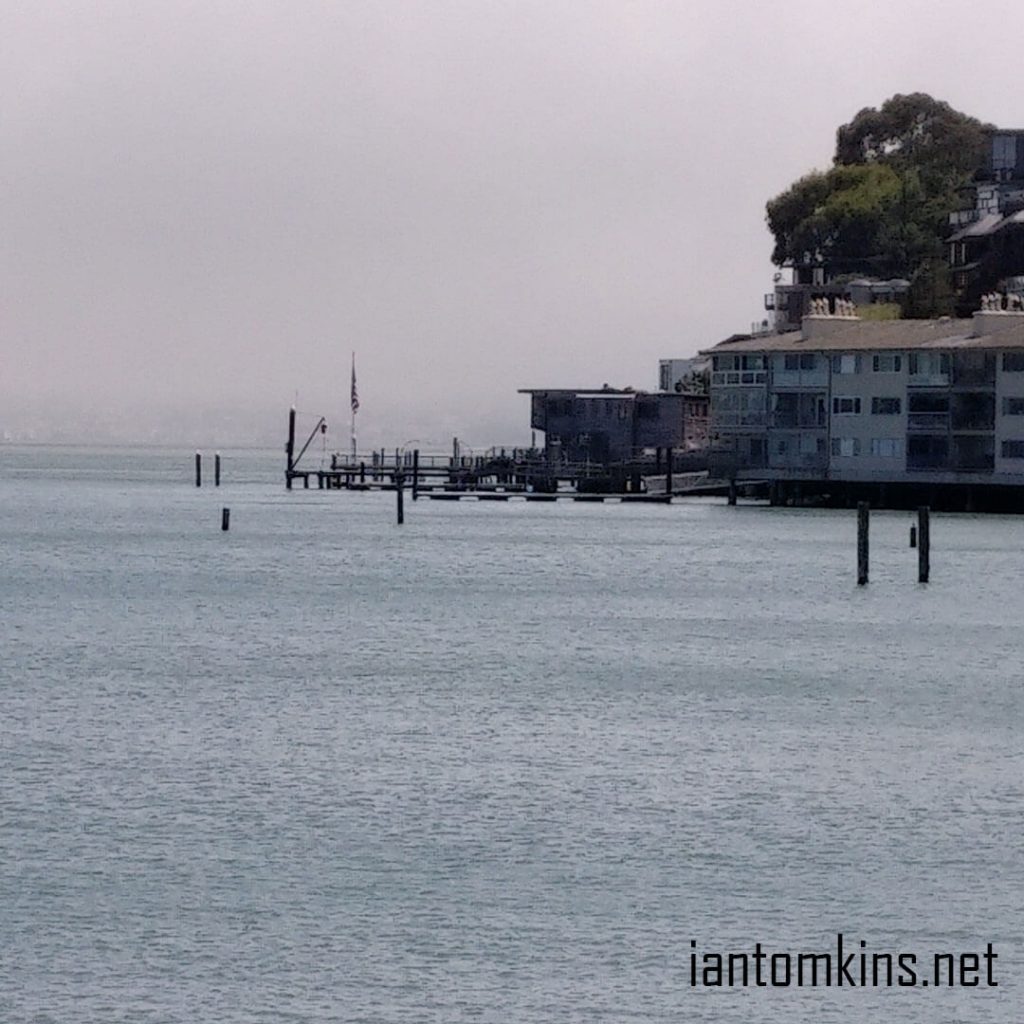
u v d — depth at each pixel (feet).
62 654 496.64
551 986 236.84
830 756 355.56
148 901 262.67
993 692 436.35
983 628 558.15
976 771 342.64
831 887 272.51
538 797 319.27
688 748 362.12
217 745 360.28
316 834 295.07
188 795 318.45
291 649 509.76
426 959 244.22
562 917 259.19
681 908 263.29
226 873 274.98
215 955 244.63
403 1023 226.17
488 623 574.15
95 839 290.56
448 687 437.17
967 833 299.38
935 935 254.47
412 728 380.17
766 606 616.80
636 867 280.31
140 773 334.44
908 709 410.52
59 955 243.81
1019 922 259.19
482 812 309.01
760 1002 233.35
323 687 436.35
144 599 644.69
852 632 549.13
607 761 348.59
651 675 460.14
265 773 335.47
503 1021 227.20
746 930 255.91
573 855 285.64
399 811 309.01
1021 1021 229.45
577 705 411.75
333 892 267.39
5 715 392.47
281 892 267.18
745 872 278.46
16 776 331.36
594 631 552.82
